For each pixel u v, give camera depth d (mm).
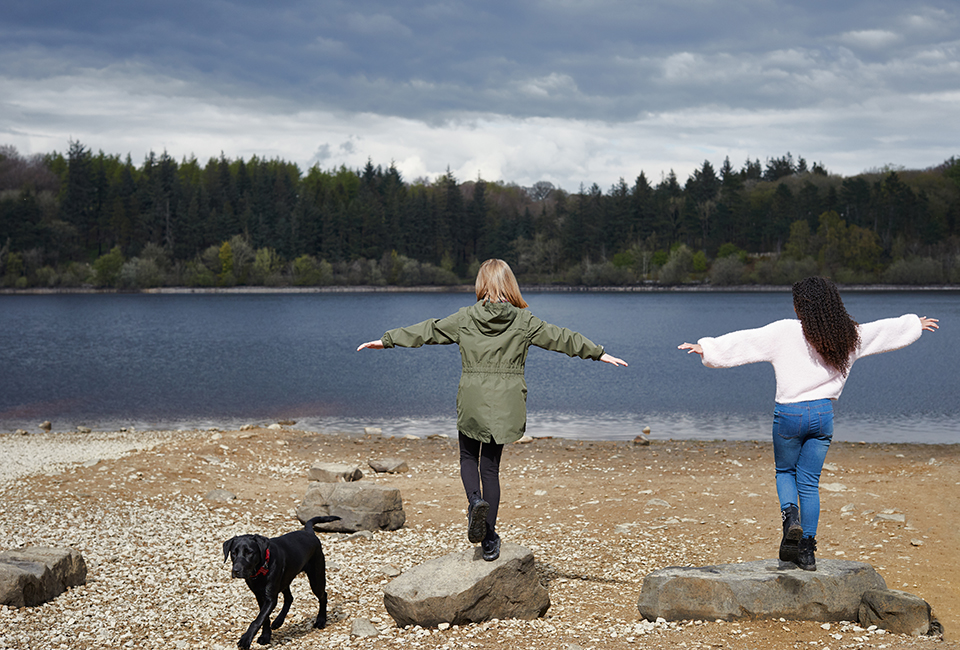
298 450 15516
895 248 156375
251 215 170250
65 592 6355
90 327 68500
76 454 15258
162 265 159750
